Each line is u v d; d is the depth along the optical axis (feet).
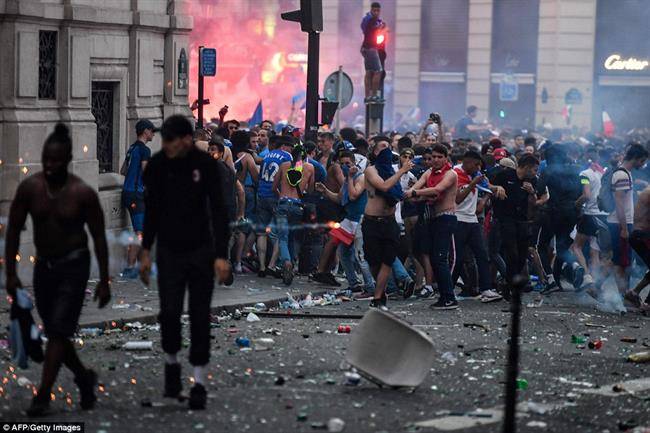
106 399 62.03
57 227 58.18
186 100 135.95
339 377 70.13
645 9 368.89
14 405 60.03
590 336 91.61
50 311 59.11
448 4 399.85
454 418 60.54
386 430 57.52
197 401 59.72
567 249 120.57
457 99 402.52
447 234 104.27
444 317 99.19
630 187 113.50
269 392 65.05
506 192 113.50
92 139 111.86
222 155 113.09
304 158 117.91
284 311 99.19
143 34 124.26
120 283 106.22
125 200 111.45
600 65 376.27
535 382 71.51
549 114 383.24
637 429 60.29
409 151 104.32
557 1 377.71
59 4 107.65
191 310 60.34
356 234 111.75
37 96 104.83
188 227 59.82
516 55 388.78
